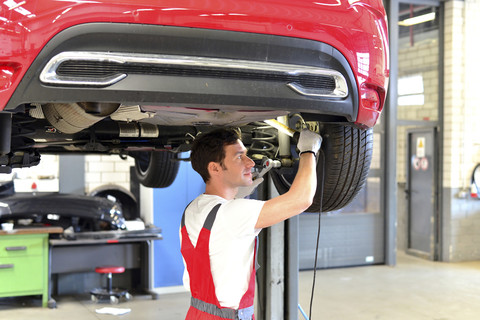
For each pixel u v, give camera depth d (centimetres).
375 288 719
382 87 209
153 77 171
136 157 417
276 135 282
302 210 192
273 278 441
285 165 262
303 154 202
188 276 211
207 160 205
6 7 158
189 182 693
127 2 165
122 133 282
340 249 848
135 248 673
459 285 740
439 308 626
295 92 187
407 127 978
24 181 678
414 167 964
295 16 184
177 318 576
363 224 860
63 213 614
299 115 237
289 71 185
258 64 181
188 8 171
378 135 869
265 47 181
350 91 198
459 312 611
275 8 182
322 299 662
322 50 190
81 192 699
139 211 714
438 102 908
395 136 865
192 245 196
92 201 634
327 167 252
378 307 627
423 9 909
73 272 643
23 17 159
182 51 173
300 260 827
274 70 183
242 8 177
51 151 341
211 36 174
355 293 692
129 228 645
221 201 199
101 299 644
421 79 937
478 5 900
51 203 614
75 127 229
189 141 298
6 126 201
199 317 197
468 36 895
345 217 849
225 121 230
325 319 580
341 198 264
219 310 194
